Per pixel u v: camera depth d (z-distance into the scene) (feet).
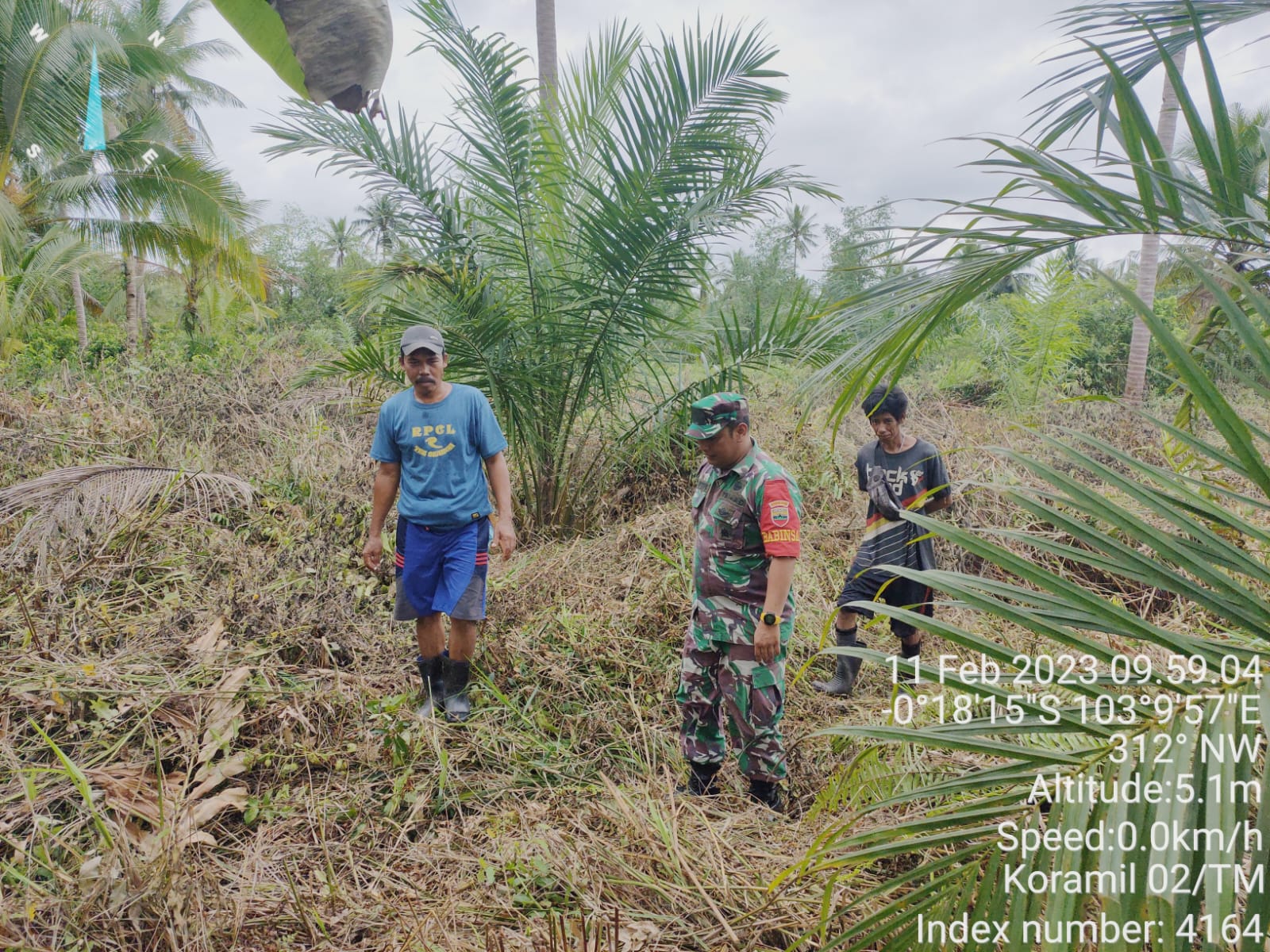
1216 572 3.61
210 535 13.26
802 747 9.10
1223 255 4.59
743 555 8.02
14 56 31.40
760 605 8.01
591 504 17.79
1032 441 20.12
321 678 9.76
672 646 11.70
